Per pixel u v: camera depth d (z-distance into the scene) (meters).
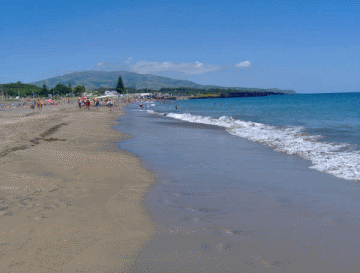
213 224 4.59
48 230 4.23
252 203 5.54
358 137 13.20
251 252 3.73
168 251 3.74
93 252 3.67
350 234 4.21
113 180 7.07
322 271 3.31
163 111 51.91
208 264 3.44
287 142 12.64
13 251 3.62
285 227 4.47
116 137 15.59
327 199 5.69
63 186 6.42
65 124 22.52
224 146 12.43
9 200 5.39
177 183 6.92
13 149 10.70
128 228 4.41
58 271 3.23
